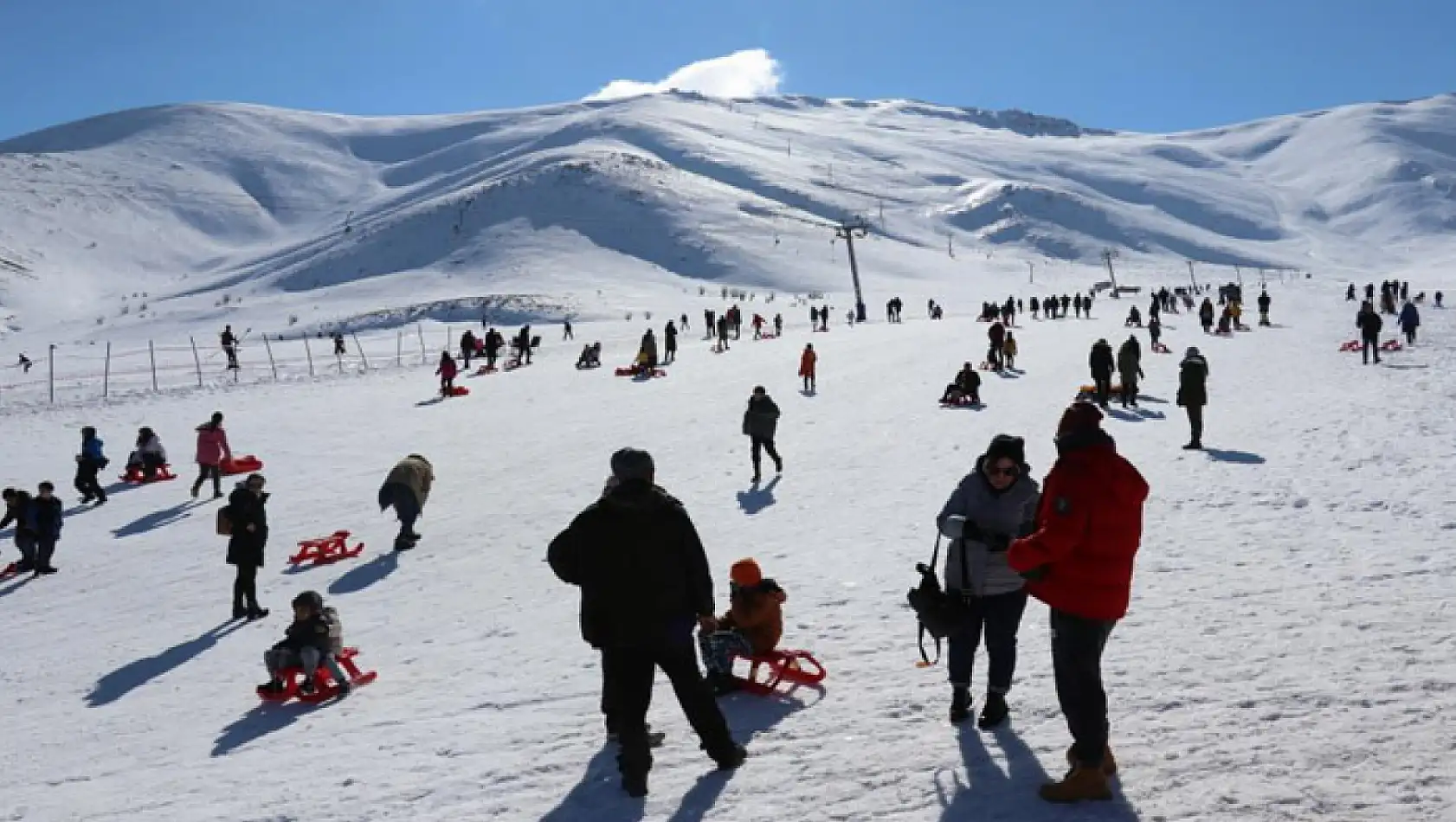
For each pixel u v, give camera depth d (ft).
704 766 18.85
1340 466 45.21
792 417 80.12
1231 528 35.78
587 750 20.44
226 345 146.82
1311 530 34.30
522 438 79.36
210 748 25.32
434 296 459.32
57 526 50.98
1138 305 249.34
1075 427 15.28
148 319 467.93
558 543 18.15
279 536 54.60
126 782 23.18
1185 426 62.64
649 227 580.71
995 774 16.78
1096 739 15.21
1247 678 20.15
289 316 436.35
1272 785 15.20
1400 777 15.06
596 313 352.49
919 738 18.86
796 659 24.29
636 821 16.62
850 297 434.30
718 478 59.16
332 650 28.86
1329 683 19.35
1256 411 65.51
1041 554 14.96
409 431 85.46
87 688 33.50
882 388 93.30
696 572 17.95
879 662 24.56
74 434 90.17
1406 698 18.13
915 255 602.03
